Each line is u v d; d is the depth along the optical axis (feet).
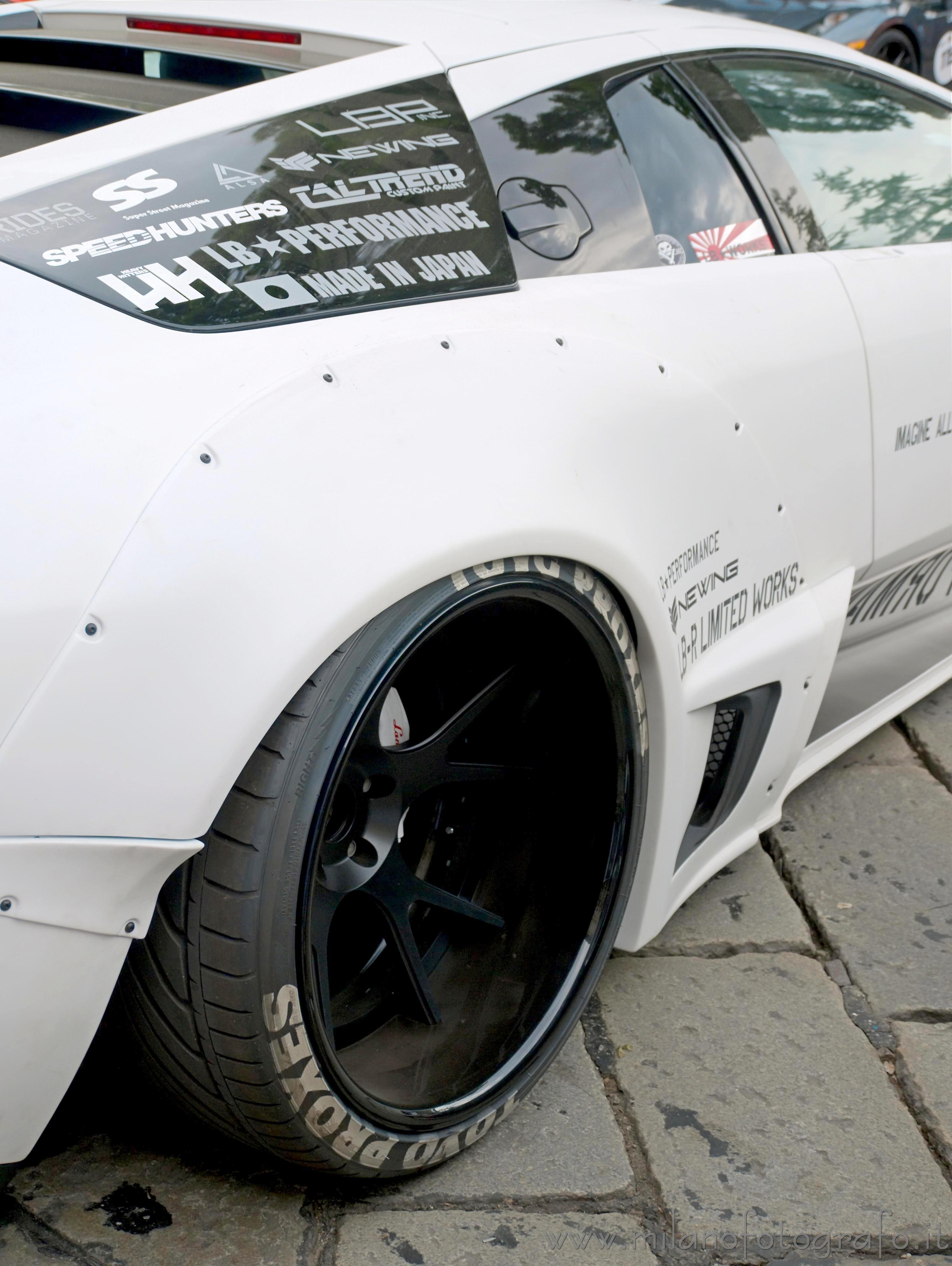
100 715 3.01
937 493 6.99
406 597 3.51
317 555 3.28
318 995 3.58
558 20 5.88
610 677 4.38
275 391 3.39
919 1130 4.78
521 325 4.24
